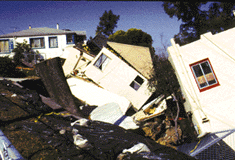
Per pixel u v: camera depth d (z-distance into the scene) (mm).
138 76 17438
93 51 22719
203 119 10000
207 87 10328
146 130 12539
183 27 28250
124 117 11281
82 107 13375
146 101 16594
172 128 12570
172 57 11266
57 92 9000
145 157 2854
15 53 24516
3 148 2188
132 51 18516
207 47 10570
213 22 25531
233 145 7008
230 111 9688
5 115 3256
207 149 7121
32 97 4832
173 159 2920
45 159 2365
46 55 28719
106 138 3443
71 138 3154
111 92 15805
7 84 5344
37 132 3004
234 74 9859
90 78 17500
